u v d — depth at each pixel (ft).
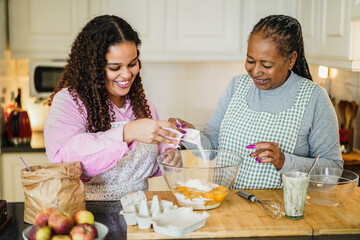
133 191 5.65
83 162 5.19
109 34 5.26
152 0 10.14
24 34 10.07
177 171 4.93
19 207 5.30
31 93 10.25
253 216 4.84
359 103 9.05
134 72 5.57
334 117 5.81
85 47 5.49
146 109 6.32
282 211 4.98
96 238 4.00
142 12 10.18
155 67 11.77
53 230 4.04
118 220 4.91
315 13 8.65
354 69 7.16
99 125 5.64
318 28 8.49
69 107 5.57
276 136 5.91
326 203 5.10
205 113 12.01
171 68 11.79
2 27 9.84
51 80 10.25
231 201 5.27
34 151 9.91
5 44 10.13
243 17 10.29
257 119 6.02
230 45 10.39
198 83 11.89
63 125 5.42
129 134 5.11
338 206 5.15
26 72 11.21
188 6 10.23
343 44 7.31
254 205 5.16
